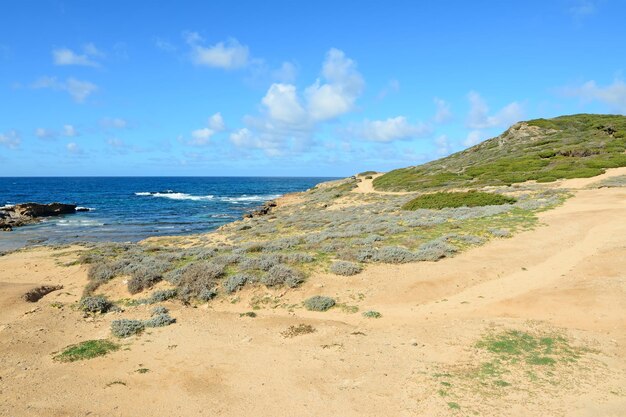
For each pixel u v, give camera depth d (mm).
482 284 16625
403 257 19578
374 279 17297
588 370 9750
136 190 148500
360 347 11734
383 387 9430
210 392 9586
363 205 50000
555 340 11414
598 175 47375
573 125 82062
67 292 18719
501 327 12438
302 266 19109
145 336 13234
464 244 22234
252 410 8781
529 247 21141
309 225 34969
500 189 46281
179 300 16812
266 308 15773
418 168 84375
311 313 15086
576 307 13438
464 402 8617
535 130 81562
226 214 70625
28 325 14469
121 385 10000
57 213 69062
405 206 40719
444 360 10656
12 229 51938
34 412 8844
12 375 10734
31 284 19578
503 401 8594
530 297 14539
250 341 12562
